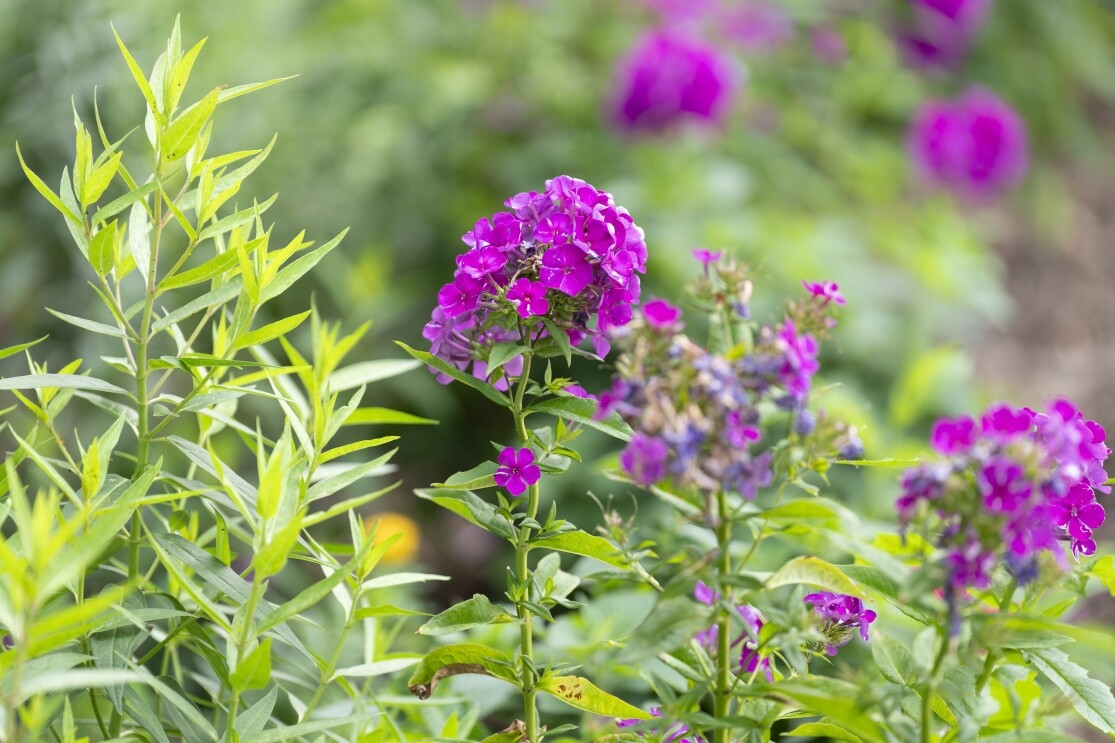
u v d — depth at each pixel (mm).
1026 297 10922
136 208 2789
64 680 1887
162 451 5598
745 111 9391
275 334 2623
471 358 2654
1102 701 2469
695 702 2336
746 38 9453
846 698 2197
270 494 2312
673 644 2148
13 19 5801
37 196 5883
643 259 2582
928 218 9211
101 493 2557
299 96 7777
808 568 2240
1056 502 2430
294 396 3146
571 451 2607
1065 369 10047
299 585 5535
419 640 4859
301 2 8594
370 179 7887
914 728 2203
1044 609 2602
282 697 4016
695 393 2102
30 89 5871
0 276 5762
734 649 2596
